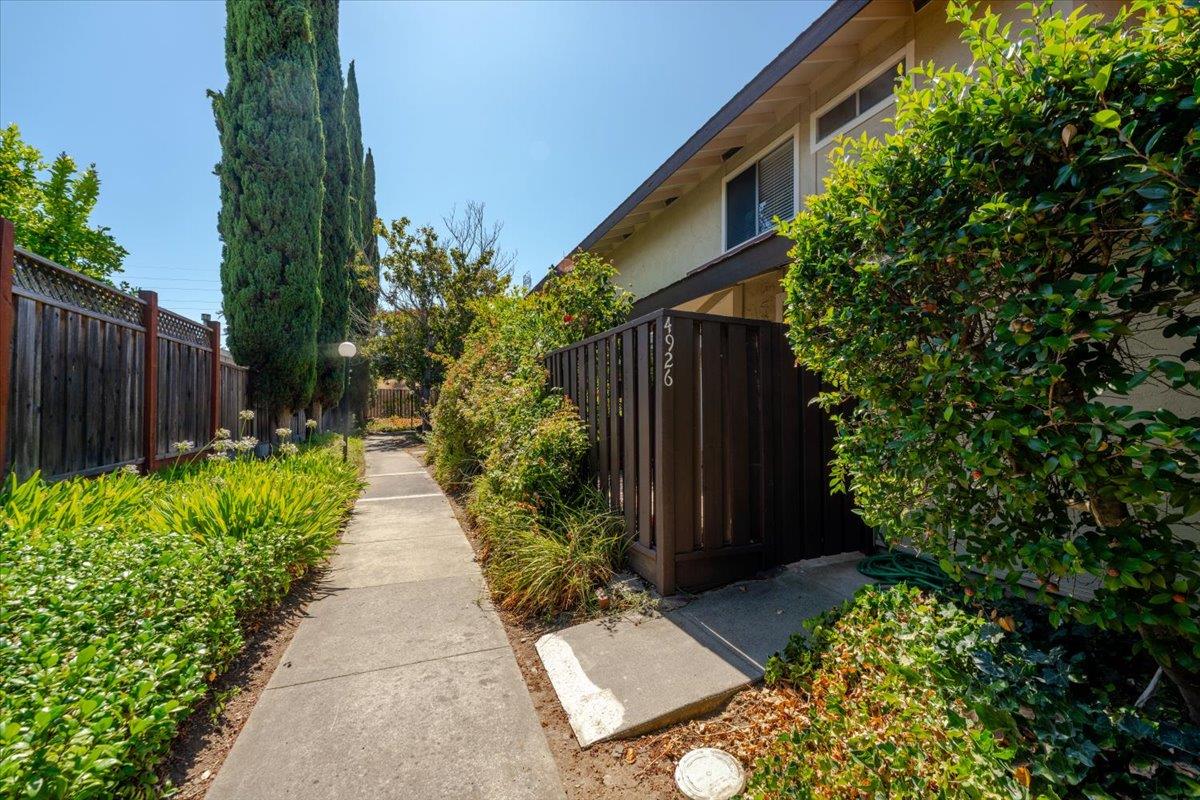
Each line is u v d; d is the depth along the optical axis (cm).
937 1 430
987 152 163
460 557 436
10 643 178
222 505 355
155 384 529
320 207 909
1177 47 130
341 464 735
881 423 214
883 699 185
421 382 1495
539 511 397
